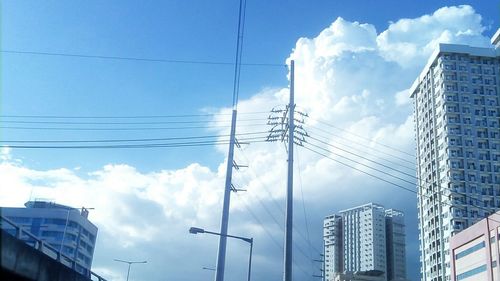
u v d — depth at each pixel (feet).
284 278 106.83
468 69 444.14
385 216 343.67
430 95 461.78
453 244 315.37
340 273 310.04
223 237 129.08
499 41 460.14
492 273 259.60
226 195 133.18
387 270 334.24
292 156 124.67
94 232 422.82
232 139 138.51
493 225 263.29
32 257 65.72
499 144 425.69
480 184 412.36
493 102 438.40
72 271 82.89
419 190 463.42
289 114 131.13
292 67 137.80
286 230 111.96
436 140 443.32
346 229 340.80
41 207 392.47
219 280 124.16
